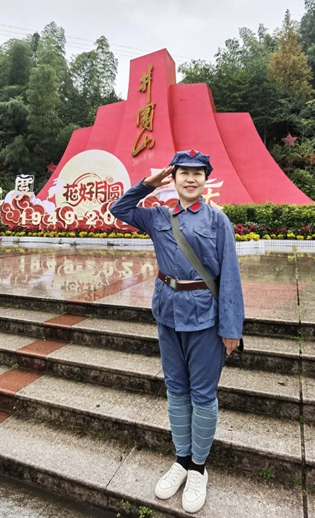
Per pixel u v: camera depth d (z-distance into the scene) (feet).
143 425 6.19
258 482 5.39
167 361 5.17
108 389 7.50
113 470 5.67
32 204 34.04
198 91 42.06
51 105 68.59
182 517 4.85
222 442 5.72
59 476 5.64
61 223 33.19
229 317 4.67
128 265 18.24
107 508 5.40
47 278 14.46
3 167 71.82
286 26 80.02
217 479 5.46
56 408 6.97
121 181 31.12
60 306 10.77
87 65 88.17
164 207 5.30
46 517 5.29
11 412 7.43
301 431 5.93
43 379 8.02
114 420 6.43
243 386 6.66
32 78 66.74
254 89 64.85
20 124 71.72
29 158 69.36
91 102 84.33
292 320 8.35
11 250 26.13
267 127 68.03
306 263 18.56
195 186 4.91
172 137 40.50
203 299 4.77
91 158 31.91
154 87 41.78
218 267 4.85
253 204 32.63
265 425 6.13
